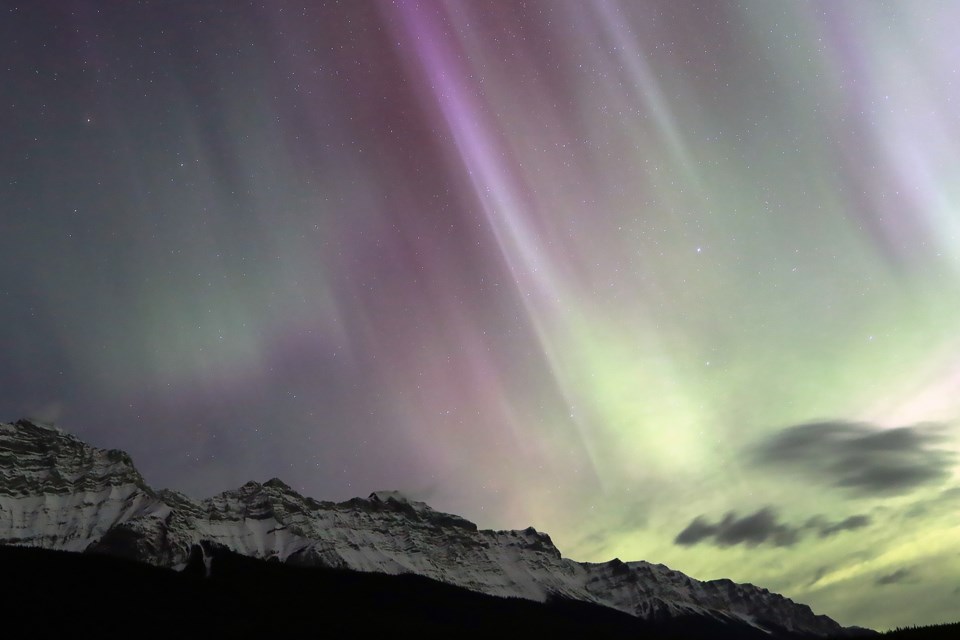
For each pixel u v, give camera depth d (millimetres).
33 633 175625
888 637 140125
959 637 126438
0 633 171625
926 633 135000
